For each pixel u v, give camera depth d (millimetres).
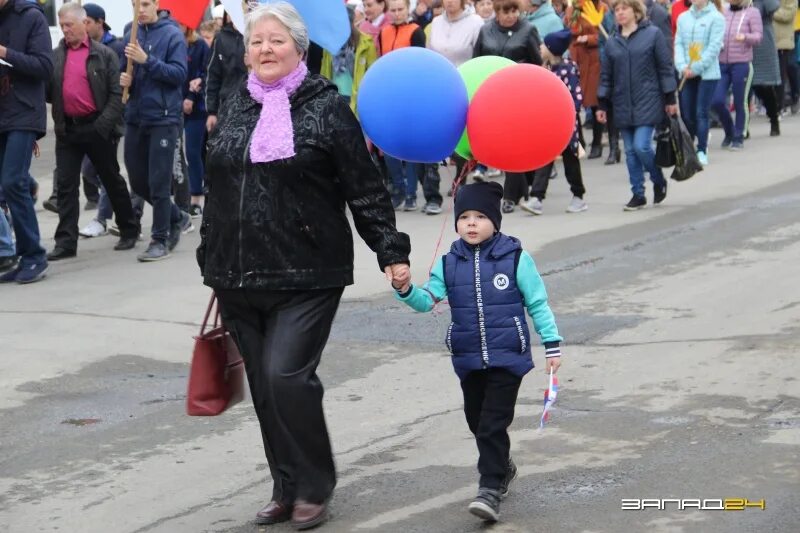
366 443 8633
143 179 15648
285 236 6980
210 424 9273
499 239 7250
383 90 7262
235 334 7332
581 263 14289
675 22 25141
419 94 7215
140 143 15500
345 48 18266
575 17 23109
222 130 7152
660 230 16047
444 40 18797
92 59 15203
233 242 7070
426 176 18266
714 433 8320
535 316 7164
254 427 9180
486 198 7168
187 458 8555
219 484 8023
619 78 17359
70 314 12742
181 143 16938
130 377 10594
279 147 6938
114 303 13195
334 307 7215
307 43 7145
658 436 8344
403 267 7082
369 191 7098
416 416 9195
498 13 17812
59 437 9078
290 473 7238
